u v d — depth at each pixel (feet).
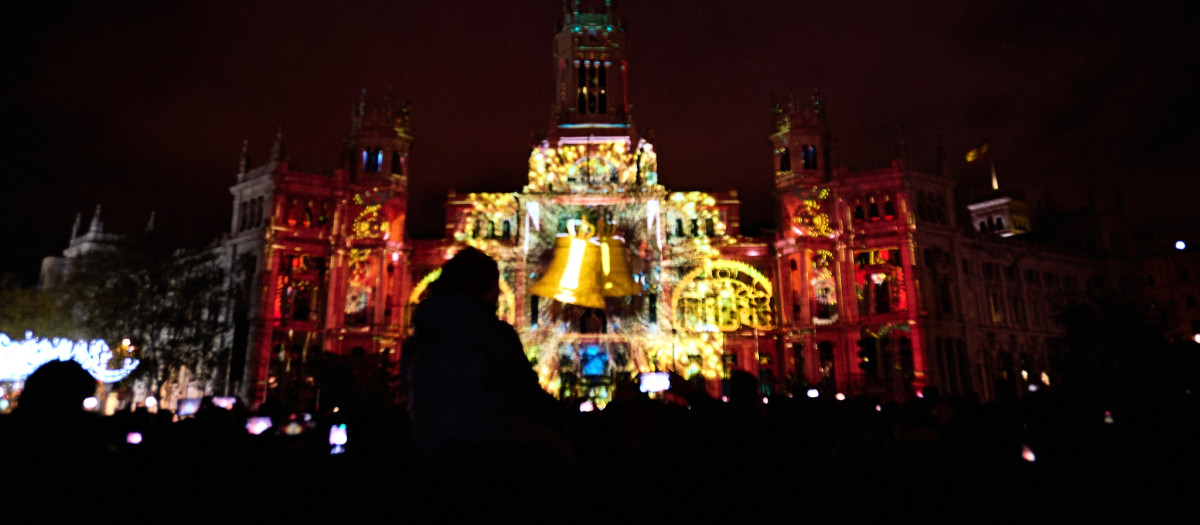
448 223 285.84
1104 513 17.80
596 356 256.73
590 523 35.14
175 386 257.75
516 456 17.94
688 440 30.12
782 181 277.85
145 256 223.30
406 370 20.29
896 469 40.22
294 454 49.26
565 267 247.29
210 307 235.20
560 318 261.65
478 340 18.79
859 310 264.11
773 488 30.35
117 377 188.85
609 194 267.59
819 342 265.34
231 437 56.59
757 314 275.18
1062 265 352.90
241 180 273.54
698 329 271.08
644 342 254.88
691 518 29.50
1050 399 37.32
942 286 271.28
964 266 304.09
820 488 40.04
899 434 53.67
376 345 254.06
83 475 18.85
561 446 19.13
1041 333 329.11
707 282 275.80
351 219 266.98
